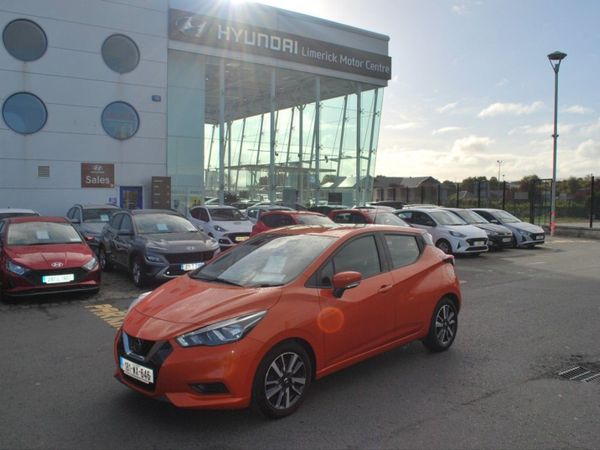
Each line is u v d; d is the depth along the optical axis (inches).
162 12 809.5
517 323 284.5
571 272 502.6
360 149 1151.6
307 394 177.5
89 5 745.6
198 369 144.8
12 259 330.0
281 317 158.7
